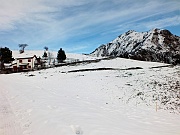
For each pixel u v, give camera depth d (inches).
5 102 604.1
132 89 1007.6
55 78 1489.9
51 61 3440.0
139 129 413.7
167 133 410.0
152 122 542.0
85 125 376.2
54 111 478.6
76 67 2138.3
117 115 565.6
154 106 753.0
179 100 798.5
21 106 544.7
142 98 855.1
